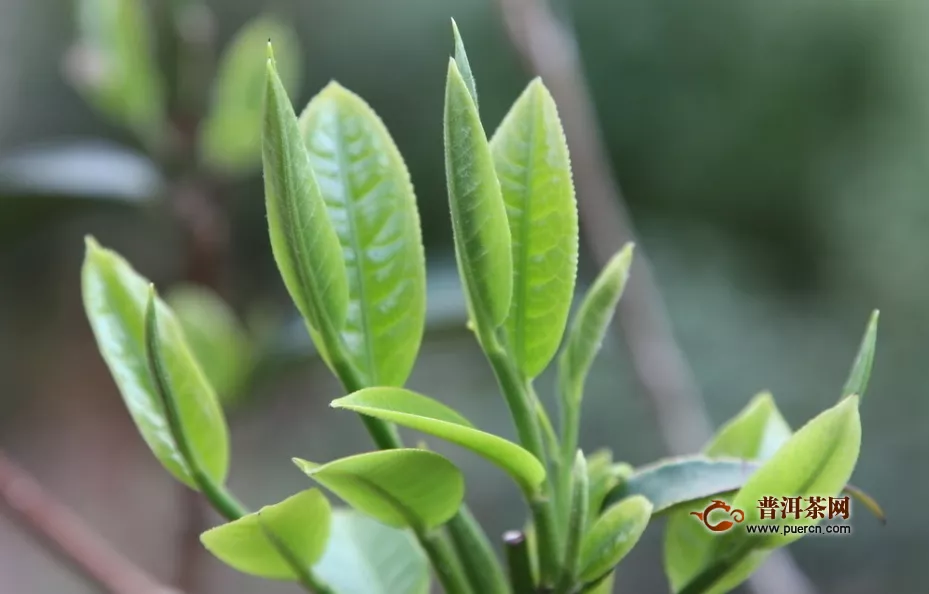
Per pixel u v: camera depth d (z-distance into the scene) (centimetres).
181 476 29
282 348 50
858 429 27
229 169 55
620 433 105
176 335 29
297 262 27
